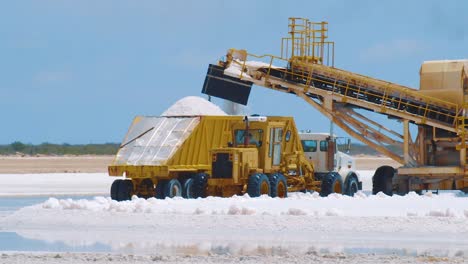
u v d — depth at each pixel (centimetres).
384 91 5431
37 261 2827
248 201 4375
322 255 2938
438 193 5391
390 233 3478
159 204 4275
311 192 5378
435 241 3316
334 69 5531
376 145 5519
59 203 4288
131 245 3259
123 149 5247
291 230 3566
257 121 5159
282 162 5262
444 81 5388
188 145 5194
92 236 3506
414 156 5469
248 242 3309
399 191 5416
